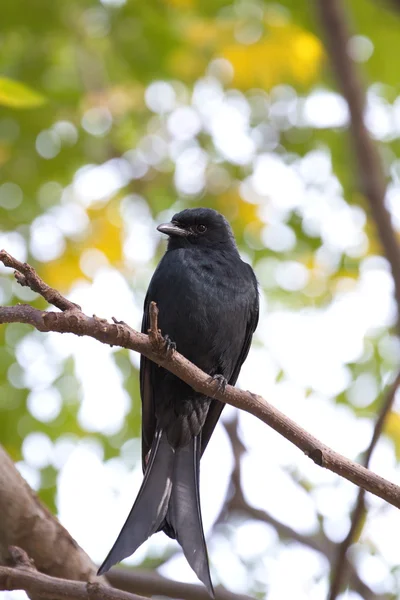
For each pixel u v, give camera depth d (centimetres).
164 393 987
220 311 1023
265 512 1327
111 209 1459
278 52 1423
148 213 1501
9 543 910
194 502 870
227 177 1520
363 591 1174
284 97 1538
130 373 1396
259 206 1498
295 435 704
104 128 1480
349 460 691
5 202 1437
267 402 719
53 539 917
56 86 1433
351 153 1222
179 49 1436
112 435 1366
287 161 1538
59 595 718
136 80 1456
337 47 1206
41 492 1303
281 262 1484
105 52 1446
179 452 978
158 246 1466
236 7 1452
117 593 715
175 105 1517
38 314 678
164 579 1025
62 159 1452
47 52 1423
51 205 1452
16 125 1429
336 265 1476
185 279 1024
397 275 1122
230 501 1336
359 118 1188
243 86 1472
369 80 1514
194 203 1509
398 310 1110
